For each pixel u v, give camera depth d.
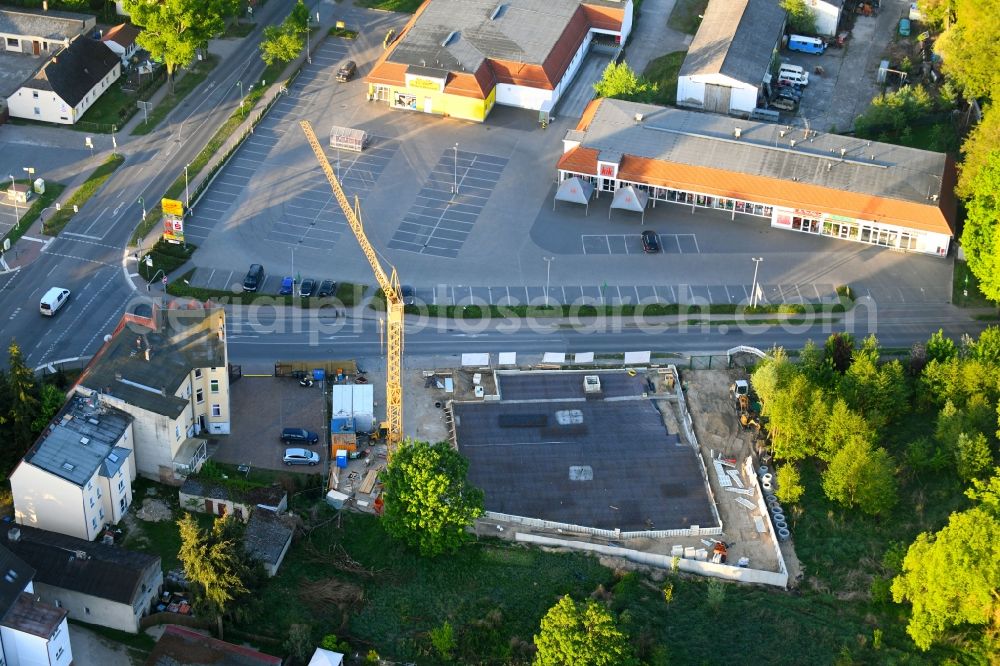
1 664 192.25
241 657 195.12
